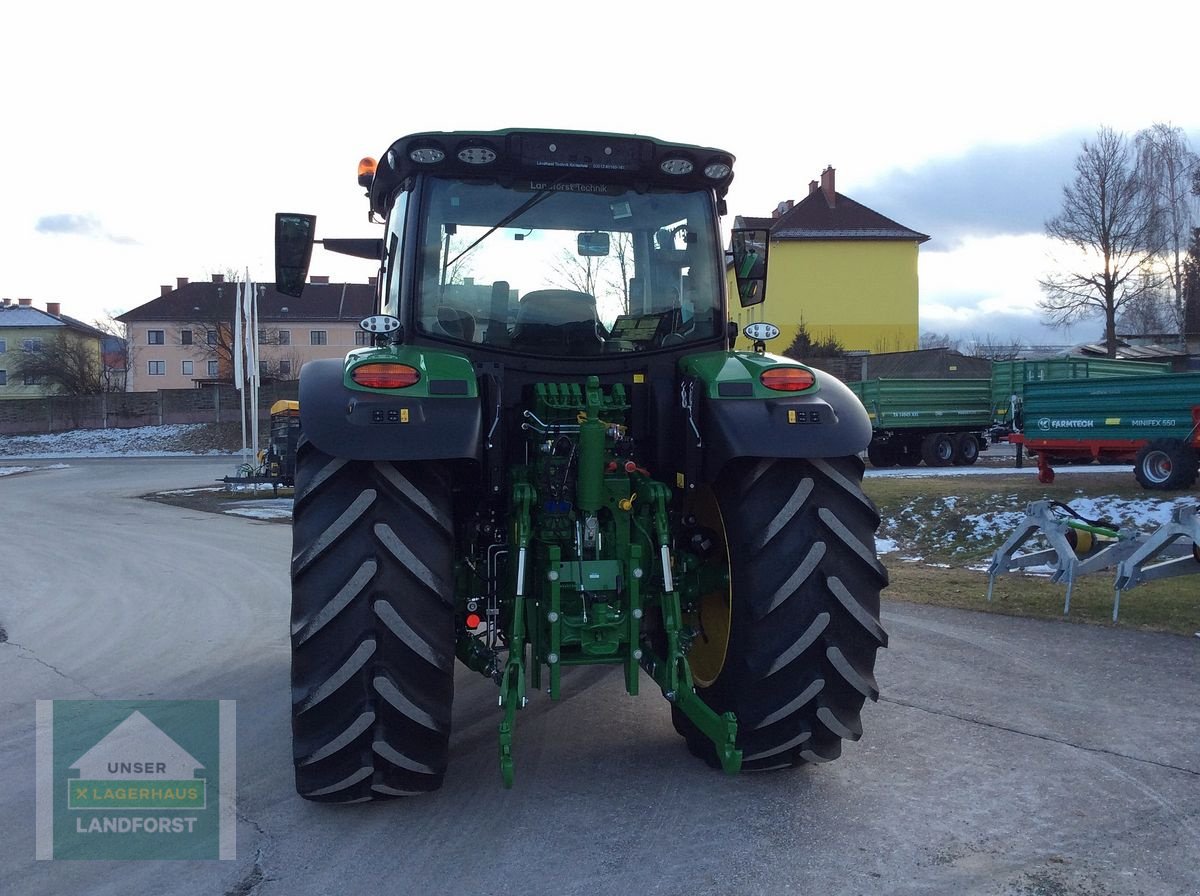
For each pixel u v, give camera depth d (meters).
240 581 9.68
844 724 3.60
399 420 3.28
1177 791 3.57
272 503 19.59
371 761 3.33
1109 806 3.45
